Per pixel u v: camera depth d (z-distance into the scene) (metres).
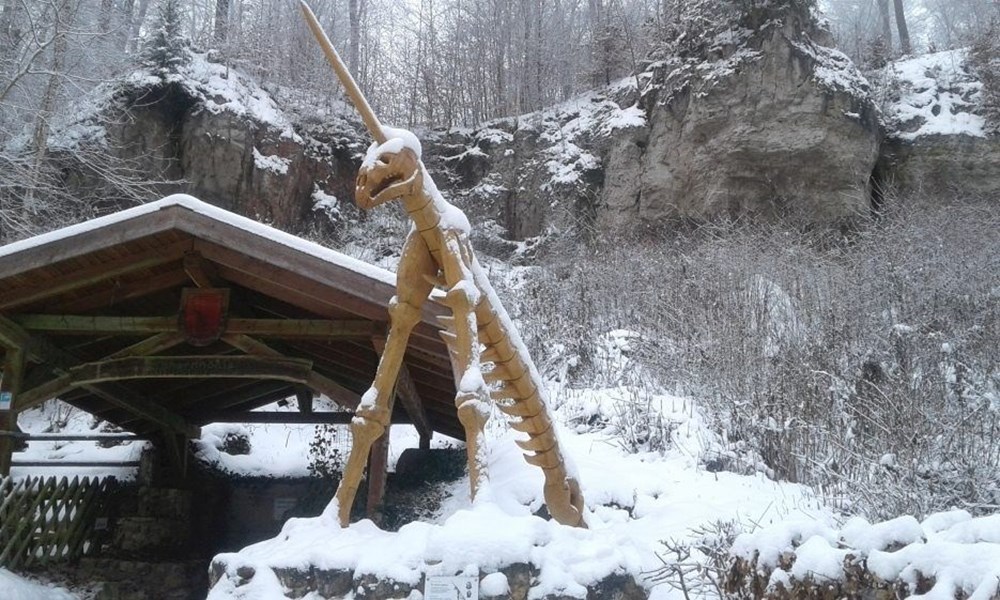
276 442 15.72
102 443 14.85
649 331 14.73
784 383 10.45
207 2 29.62
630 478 9.48
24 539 10.16
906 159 20.94
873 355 10.94
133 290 9.70
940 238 15.70
